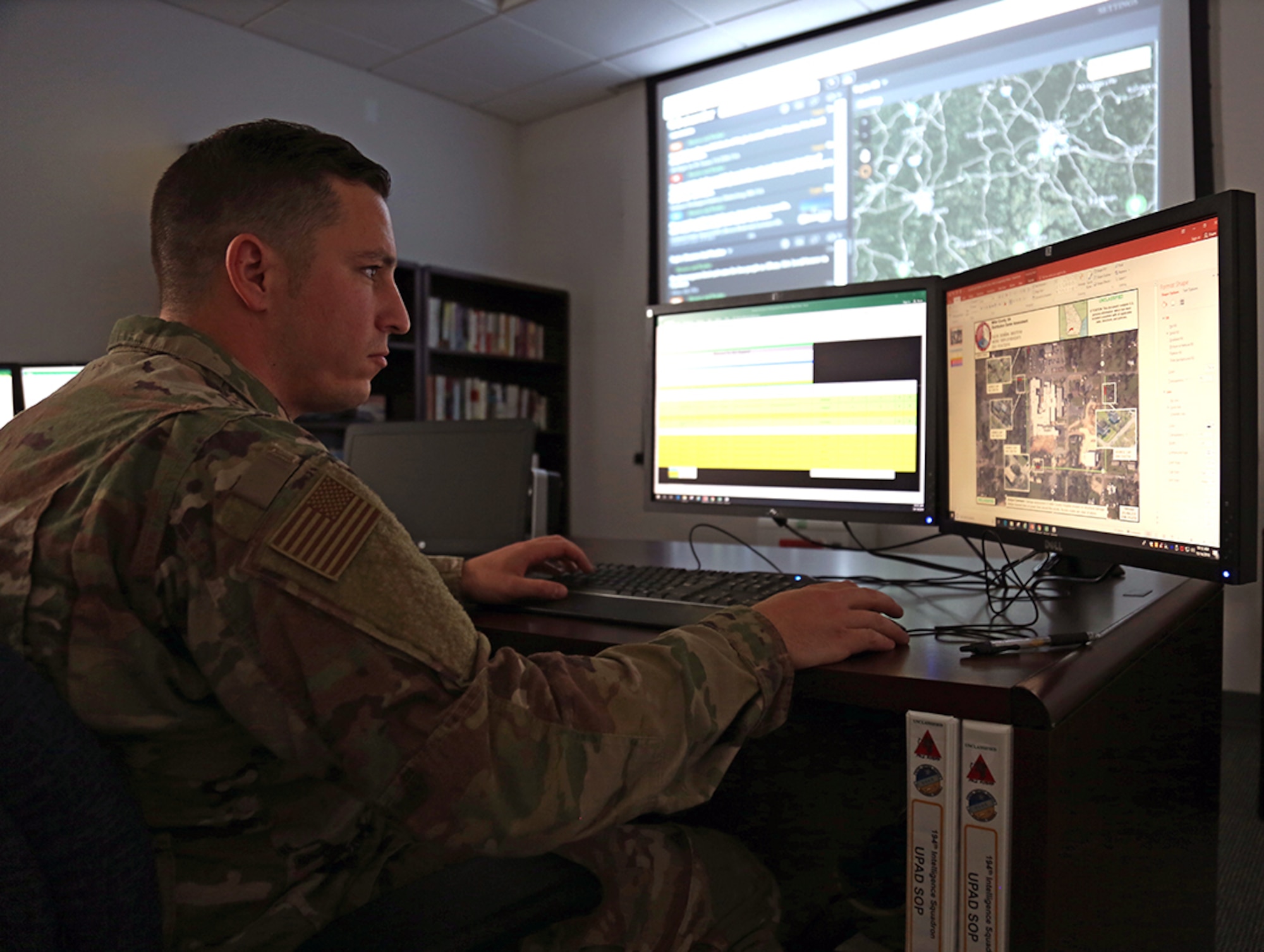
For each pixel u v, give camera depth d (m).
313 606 0.55
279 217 0.69
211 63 3.76
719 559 1.49
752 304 1.45
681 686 0.65
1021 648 0.76
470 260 4.85
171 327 0.67
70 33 3.35
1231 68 2.96
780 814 1.30
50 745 0.49
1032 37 3.35
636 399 4.62
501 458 1.62
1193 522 0.83
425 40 4.01
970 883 0.63
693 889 0.76
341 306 0.73
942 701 0.65
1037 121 3.34
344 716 0.54
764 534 3.77
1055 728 0.61
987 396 1.17
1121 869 0.76
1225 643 2.89
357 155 0.74
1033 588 1.08
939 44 3.58
